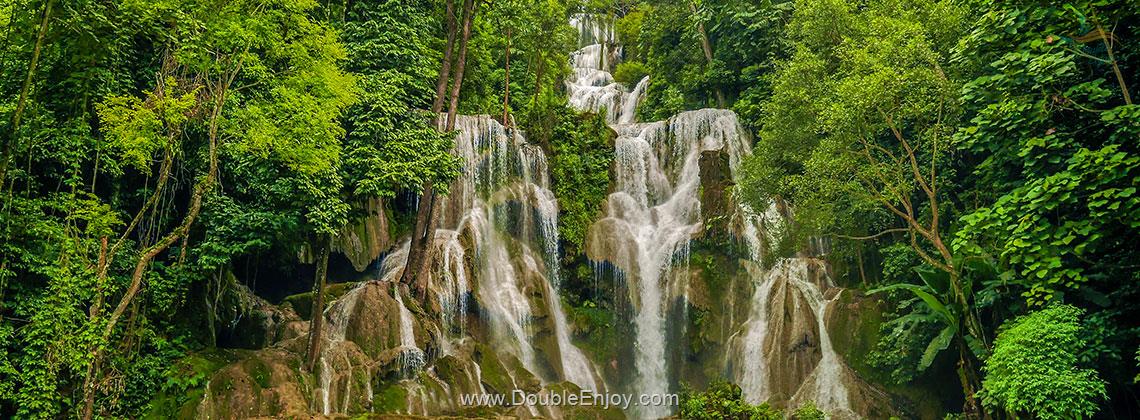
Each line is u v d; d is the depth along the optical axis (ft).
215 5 48.39
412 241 69.15
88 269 47.91
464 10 77.36
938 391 66.03
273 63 56.85
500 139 82.12
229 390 52.31
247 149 51.75
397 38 74.43
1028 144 48.01
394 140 64.95
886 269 71.00
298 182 55.98
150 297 54.60
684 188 89.56
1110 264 48.85
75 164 50.21
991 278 56.75
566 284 80.33
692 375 76.38
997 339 50.52
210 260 55.57
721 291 78.69
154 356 53.83
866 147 61.87
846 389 67.82
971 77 59.93
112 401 49.52
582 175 86.33
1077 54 46.85
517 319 72.23
